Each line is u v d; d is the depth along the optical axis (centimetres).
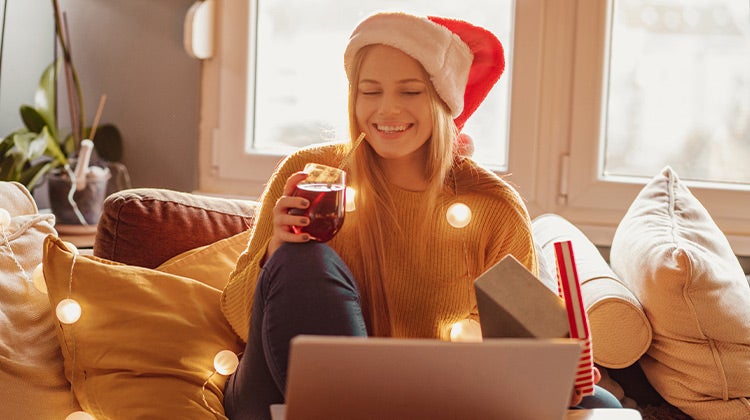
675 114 266
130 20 289
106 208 194
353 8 278
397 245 166
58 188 267
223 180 286
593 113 263
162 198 197
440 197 168
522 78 265
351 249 166
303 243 144
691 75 264
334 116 282
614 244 228
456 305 169
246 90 280
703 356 190
